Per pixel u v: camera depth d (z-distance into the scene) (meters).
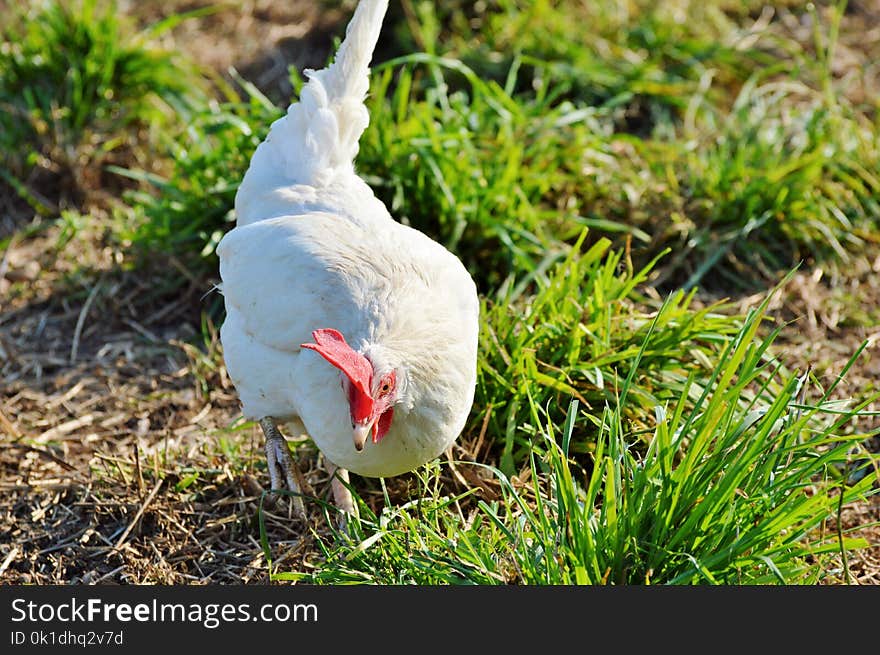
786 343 5.91
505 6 7.99
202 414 5.60
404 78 6.55
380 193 6.26
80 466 5.20
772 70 7.51
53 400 5.71
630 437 4.85
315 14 8.75
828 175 6.75
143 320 6.30
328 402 3.98
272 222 4.50
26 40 7.64
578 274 5.39
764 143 6.81
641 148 6.81
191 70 7.80
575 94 7.55
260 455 5.17
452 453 4.86
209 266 6.41
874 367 5.72
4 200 7.16
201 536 4.71
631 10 8.16
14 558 4.63
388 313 3.99
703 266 6.25
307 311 4.10
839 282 6.36
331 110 4.88
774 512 3.86
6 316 6.32
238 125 6.46
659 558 3.79
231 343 4.50
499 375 4.88
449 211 6.11
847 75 7.93
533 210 6.20
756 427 4.22
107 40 7.48
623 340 5.12
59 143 7.23
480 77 7.65
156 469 4.93
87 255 6.70
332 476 4.77
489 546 4.09
